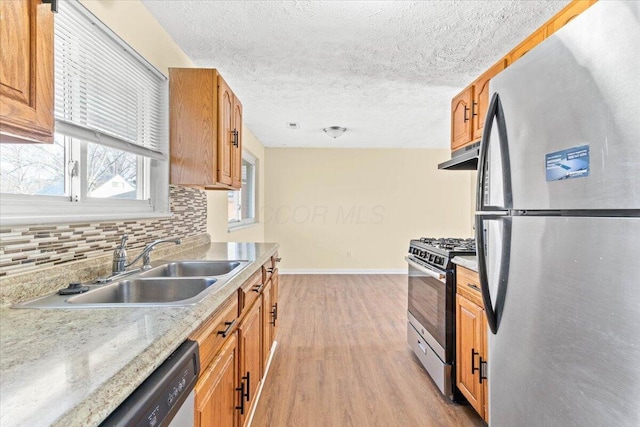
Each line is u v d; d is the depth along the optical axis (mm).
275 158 5844
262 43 2203
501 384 1097
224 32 2070
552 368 870
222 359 1179
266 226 5836
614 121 707
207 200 2984
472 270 1772
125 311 943
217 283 1261
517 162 1020
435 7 1800
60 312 936
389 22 1952
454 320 1992
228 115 2275
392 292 4562
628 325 680
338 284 5031
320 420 1819
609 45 720
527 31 2039
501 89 1110
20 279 1074
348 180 5871
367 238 5891
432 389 2137
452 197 5965
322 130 4582
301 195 5855
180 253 2229
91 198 1521
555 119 865
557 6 1775
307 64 2518
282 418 1833
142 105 1838
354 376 2293
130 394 610
